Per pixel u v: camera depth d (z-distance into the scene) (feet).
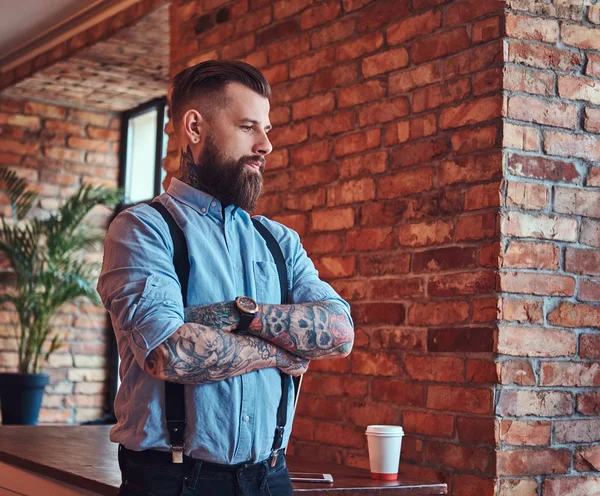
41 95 18.92
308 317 5.22
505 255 8.48
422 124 9.42
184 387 4.94
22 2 15.20
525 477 8.46
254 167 5.38
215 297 5.17
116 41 15.28
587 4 9.04
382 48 10.01
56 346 18.12
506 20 8.64
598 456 8.83
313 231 10.80
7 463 8.68
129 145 19.93
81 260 19.62
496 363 8.40
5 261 18.89
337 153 10.53
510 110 8.59
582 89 8.95
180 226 5.24
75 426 11.05
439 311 9.05
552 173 8.76
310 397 10.74
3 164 18.86
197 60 12.91
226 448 4.96
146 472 4.92
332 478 8.13
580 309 8.83
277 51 11.53
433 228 9.20
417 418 9.22
